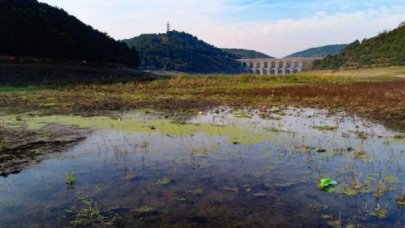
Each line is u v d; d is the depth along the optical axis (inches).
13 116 745.0
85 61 2257.6
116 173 392.8
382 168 411.8
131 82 1685.5
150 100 1059.3
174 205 313.6
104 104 948.0
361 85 1596.9
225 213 299.1
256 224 280.7
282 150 486.3
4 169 404.5
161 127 636.7
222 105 957.8
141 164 424.2
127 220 286.0
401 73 2736.2
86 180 371.2
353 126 660.7
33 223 280.5
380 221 283.7
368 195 334.3
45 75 1680.6
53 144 514.0
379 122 700.7
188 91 1375.5
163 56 5575.8
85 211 300.4
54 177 379.6
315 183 365.1
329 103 997.2
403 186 356.2
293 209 306.3
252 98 1130.7
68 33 2404.0
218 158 449.4
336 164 426.9
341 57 4205.2
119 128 626.8
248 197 331.0
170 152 475.5
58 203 315.9
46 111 817.5
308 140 545.3
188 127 637.3
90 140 539.5
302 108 906.7
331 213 298.4
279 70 6456.7
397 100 1026.7
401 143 527.8
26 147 498.0
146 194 336.5
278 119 732.7
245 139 547.8
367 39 4190.5
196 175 387.9
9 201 319.0
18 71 1630.2
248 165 422.3
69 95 1159.0
